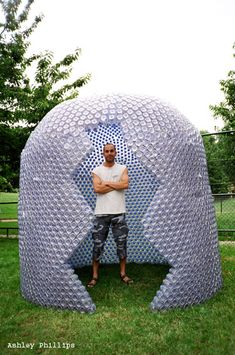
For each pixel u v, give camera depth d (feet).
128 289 15.60
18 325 12.49
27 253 14.52
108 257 20.54
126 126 14.05
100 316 12.84
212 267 14.69
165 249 13.26
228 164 32.27
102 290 15.52
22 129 36.99
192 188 14.29
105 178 15.10
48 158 14.16
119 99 14.93
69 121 14.37
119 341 11.04
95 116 14.33
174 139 14.17
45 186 14.06
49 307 13.78
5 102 36.94
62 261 13.41
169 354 10.21
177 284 13.24
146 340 11.04
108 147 14.85
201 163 15.37
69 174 13.69
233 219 32.01
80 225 13.35
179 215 13.64
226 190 32.07
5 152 37.17
